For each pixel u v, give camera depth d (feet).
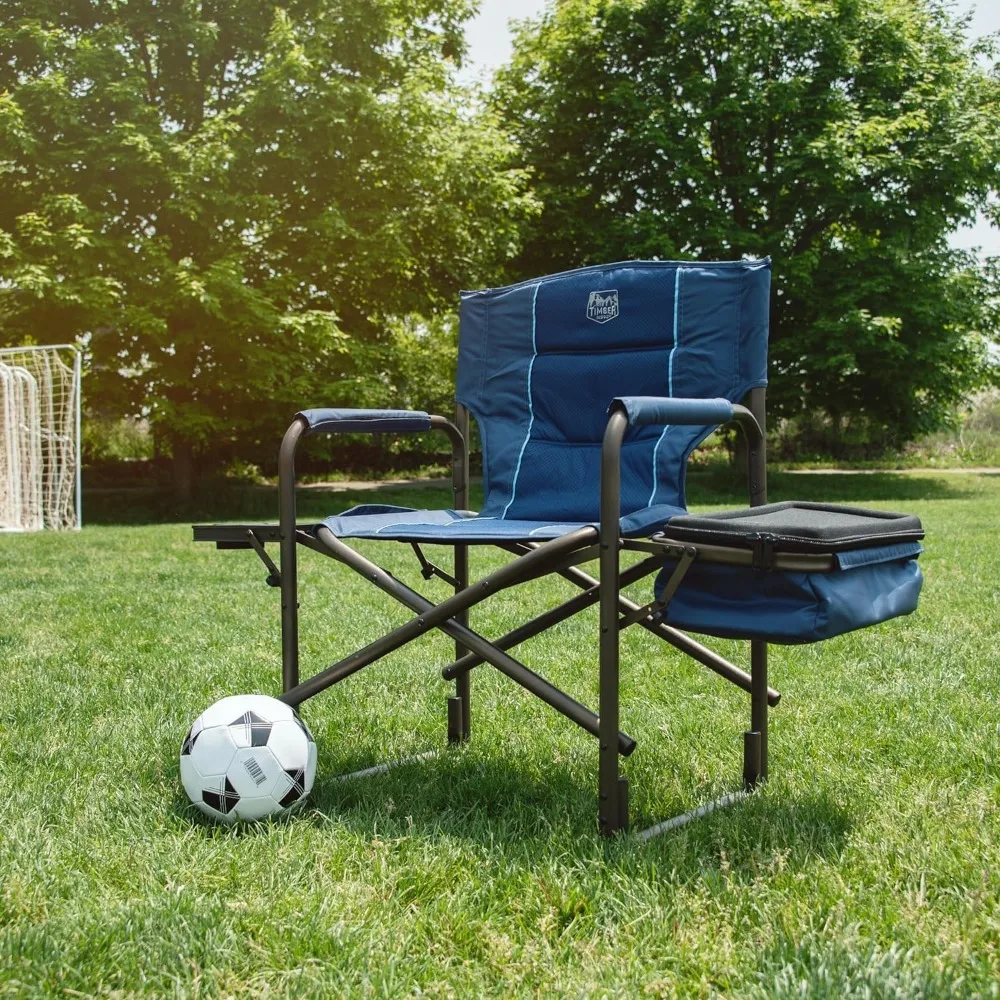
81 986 4.54
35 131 39.52
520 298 8.57
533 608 15.64
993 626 13.70
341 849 6.04
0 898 5.32
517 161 53.78
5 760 8.07
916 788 7.11
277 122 41.55
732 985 4.50
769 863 5.76
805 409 58.03
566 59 53.26
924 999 4.21
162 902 5.28
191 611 15.51
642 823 6.63
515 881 5.56
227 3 43.27
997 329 56.90
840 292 52.29
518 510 8.19
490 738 8.71
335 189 43.98
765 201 53.16
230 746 6.61
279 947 4.84
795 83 50.67
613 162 52.60
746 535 5.54
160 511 44.98
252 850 6.04
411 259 45.44
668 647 12.59
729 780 7.51
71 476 39.14
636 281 7.88
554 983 4.49
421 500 49.83
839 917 4.99
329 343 41.60
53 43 38.91
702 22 50.14
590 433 8.13
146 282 39.88
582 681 10.96
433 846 6.08
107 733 8.77
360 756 8.27
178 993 4.42
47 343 42.98
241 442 53.93
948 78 54.39
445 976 4.61
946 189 53.06
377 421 7.95
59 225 39.29
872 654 11.96
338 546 7.18
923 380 52.75
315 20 43.24
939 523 30.68
